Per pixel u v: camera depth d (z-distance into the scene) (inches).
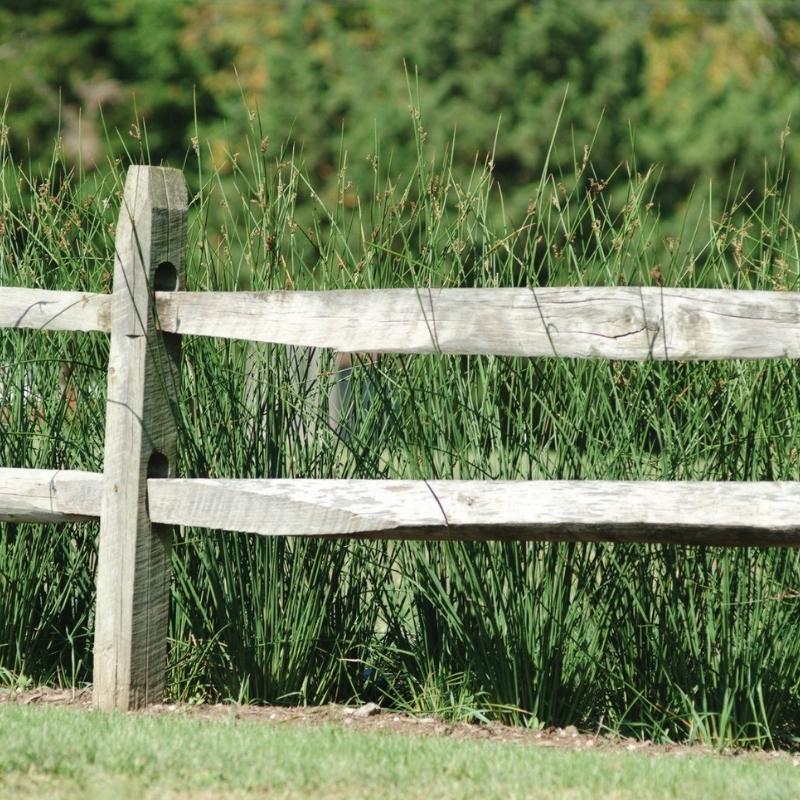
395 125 1408.7
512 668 403.5
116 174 465.7
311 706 420.8
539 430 408.8
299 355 428.1
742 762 356.5
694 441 398.3
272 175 447.5
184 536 424.2
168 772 308.3
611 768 330.6
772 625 400.2
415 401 409.7
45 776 302.4
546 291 354.9
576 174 426.6
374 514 365.1
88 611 459.5
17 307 409.1
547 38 1457.9
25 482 408.2
